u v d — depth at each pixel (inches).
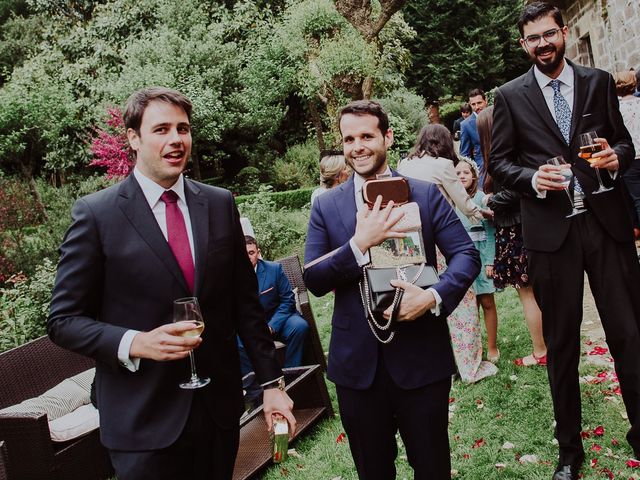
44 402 146.0
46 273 233.6
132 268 76.6
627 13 288.8
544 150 108.5
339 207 88.3
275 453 85.2
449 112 909.8
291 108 816.3
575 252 106.6
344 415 86.8
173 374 76.5
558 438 110.6
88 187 578.2
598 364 156.1
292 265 207.2
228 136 760.3
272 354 87.4
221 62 681.6
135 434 74.6
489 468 116.9
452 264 84.2
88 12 845.8
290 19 531.8
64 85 695.7
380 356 83.4
